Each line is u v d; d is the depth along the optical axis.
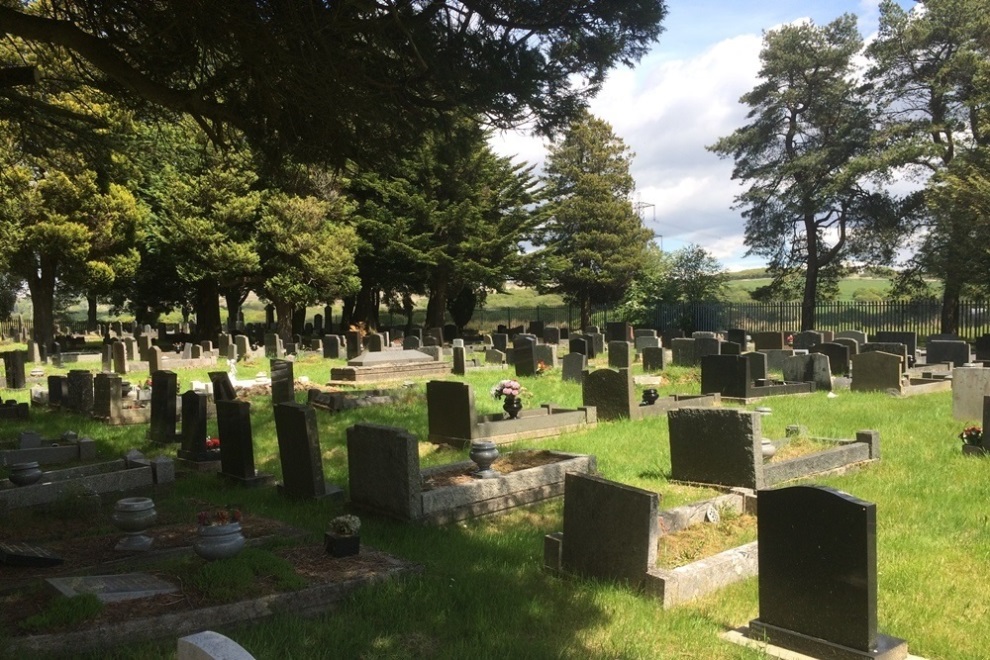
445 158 11.28
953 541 7.48
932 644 5.32
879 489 9.30
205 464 11.35
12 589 5.77
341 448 12.77
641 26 9.02
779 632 5.30
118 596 5.37
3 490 8.47
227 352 32.81
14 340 49.16
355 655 5.04
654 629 5.52
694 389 19.69
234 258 37.88
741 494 8.53
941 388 18.83
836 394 18.12
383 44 8.40
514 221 46.81
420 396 18.56
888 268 46.19
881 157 37.81
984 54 37.25
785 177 44.34
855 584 4.97
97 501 8.52
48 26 8.52
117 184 34.16
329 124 9.70
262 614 5.43
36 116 12.41
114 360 27.19
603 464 11.04
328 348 33.97
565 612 5.79
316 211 38.94
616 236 51.38
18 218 31.86
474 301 54.94
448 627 5.55
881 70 39.59
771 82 43.84
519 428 13.34
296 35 8.14
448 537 7.76
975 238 35.34
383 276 47.03
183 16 8.26
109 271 34.12
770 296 49.75
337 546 6.70
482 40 8.73
